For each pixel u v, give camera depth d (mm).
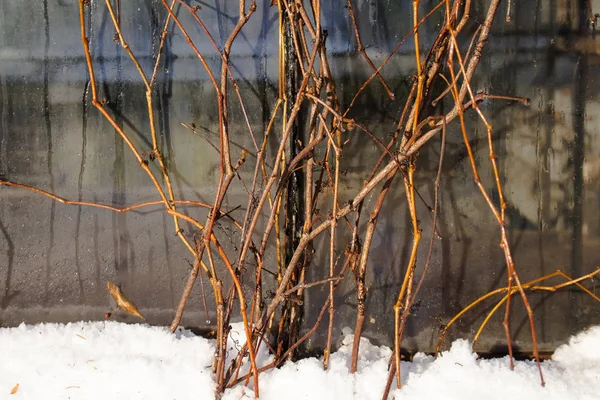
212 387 2092
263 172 2191
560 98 2322
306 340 2379
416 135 1907
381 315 2387
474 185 2348
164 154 2375
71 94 2373
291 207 2293
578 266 2352
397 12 2311
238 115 2348
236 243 2379
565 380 2100
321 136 1969
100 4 2354
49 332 2352
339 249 2359
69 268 2420
